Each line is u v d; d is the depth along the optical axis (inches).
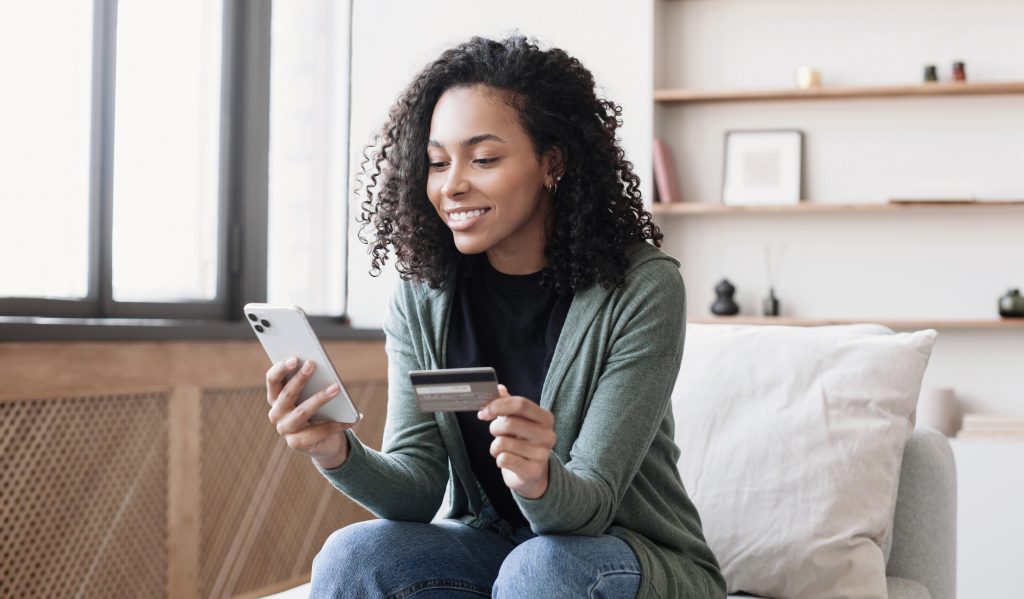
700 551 60.0
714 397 77.0
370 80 151.8
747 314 163.3
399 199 63.6
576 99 59.8
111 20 113.4
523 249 61.3
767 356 77.4
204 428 112.8
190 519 109.6
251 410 119.3
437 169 60.4
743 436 75.3
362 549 56.6
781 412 75.2
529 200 59.2
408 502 60.6
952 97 157.8
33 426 94.1
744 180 161.6
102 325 99.4
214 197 130.0
